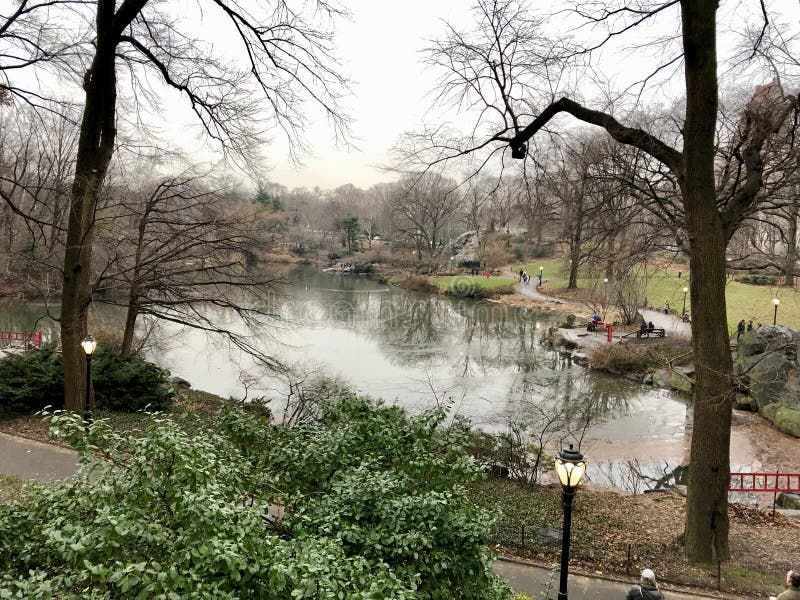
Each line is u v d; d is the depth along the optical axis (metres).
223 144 15.23
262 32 13.02
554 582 9.08
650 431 20.59
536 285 60.66
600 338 34.66
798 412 20.31
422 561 5.56
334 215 103.00
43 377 15.45
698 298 9.91
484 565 6.02
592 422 21.47
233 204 29.94
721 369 9.86
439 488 6.94
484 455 14.48
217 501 4.54
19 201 27.77
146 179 23.16
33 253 19.61
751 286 43.19
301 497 6.06
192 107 14.83
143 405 16.80
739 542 11.23
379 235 106.56
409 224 75.06
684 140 9.72
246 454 7.02
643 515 12.32
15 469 11.58
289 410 19.05
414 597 4.56
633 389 26.25
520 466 14.35
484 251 74.19
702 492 10.06
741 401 23.12
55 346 17.69
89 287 15.91
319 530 5.57
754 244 15.94
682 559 10.13
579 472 7.37
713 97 9.27
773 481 16.16
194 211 19.98
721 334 9.84
